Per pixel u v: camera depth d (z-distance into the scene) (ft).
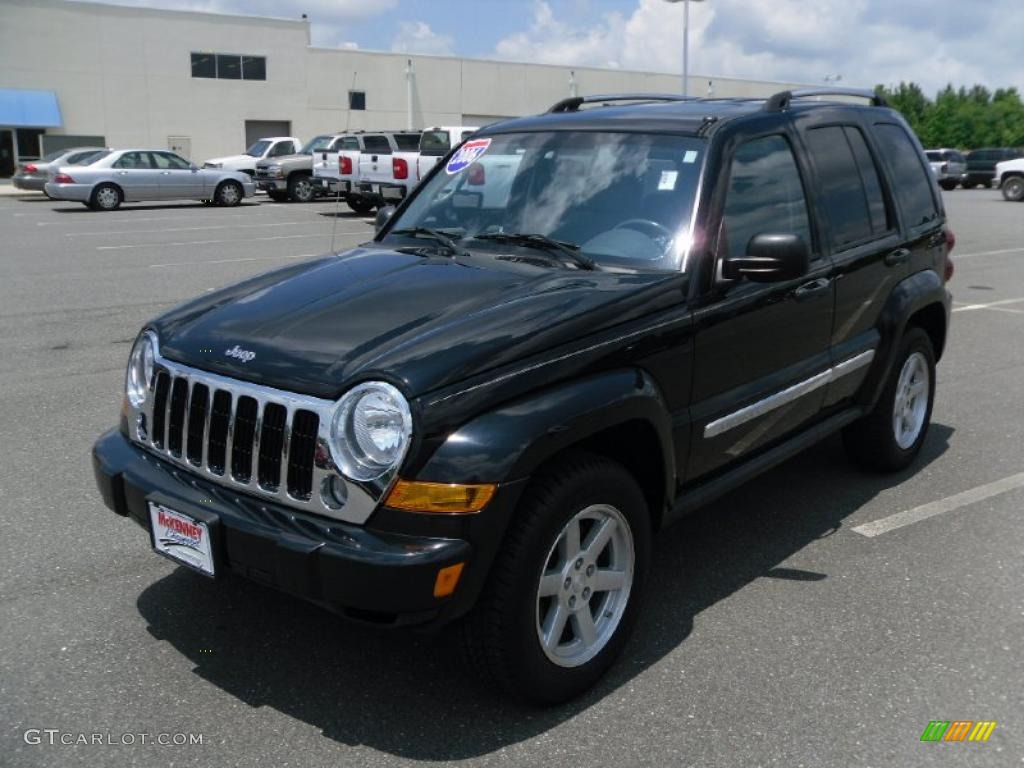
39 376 23.71
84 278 40.11
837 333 14.60
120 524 14.71
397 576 8.57
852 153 15.65
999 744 9.61
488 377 9.16
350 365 9.25
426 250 12.69
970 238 62.85
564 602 10.00
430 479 8.71
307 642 11.35
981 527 15.17
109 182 78.89
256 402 9.53
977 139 279.49
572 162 13.30
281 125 150.20
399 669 10.82
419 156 66.39
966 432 20.36
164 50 137.80
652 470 11.15
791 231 13.52
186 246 52.75
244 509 9.51
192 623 11.74
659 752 9.39
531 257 12.12
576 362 9.81
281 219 71.67
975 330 31.89
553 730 9.73
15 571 13.05
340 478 8.97
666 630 11.84
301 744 9.44
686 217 11.84
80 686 10.36
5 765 9.00
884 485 17.06
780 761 9.27
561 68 169.37
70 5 130.31
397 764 9.16
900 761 9.31
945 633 11.81
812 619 12.14
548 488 9.43
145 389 10.98
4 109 126.41
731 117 13.15
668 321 10.96
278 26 145.07
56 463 17.43
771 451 13.73
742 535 14.82
